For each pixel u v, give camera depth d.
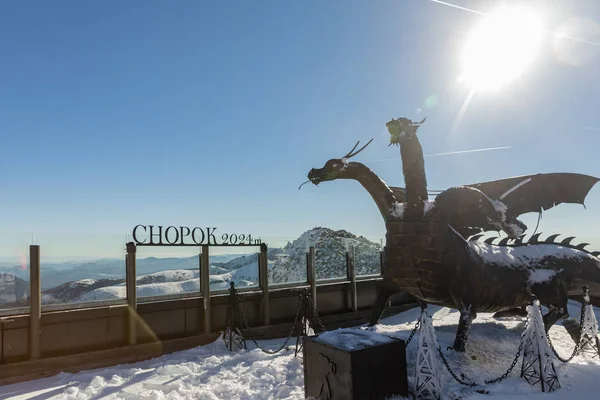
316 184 8.96
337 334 6.13
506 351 7.73
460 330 7.59
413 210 7.79
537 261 8.54
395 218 7.98
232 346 9.60
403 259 7.87
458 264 7.64
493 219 7.79
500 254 8.39
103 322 8.77
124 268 9.23
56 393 6.97
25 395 6.89
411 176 7.90
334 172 8.68
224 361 8.52
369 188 8.74
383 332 9.09
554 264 8.59
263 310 11.10
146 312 9.28
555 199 9.20
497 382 6.30
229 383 7.13
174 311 9.71
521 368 6.42
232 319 9.68
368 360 5.30
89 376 7.73
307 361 6.06
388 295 9.05
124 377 7.77
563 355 7.84
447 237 7.65
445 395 5.92
